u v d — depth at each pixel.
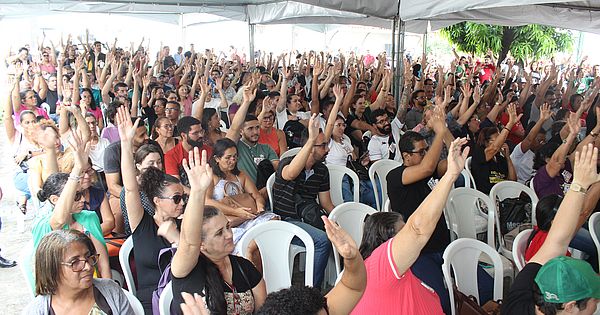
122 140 3.31
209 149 5.16
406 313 2.52
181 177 4.92
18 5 13.56
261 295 2.72
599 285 2.14
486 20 10.80
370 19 11.69
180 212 3.28
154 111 7.68
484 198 4.80
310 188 4.55
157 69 12.15
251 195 4.53
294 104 7.59
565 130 6.14
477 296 3.57
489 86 9.55
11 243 5.61
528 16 9.29
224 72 11.20
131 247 3.43
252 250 3.85
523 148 6.28
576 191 2.49
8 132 6.47
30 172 4.99
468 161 5.92
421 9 6.16
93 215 3.42
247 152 5.25
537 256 2.52
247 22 13.23
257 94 7.27
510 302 2.45
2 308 4.25
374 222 3.01
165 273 2.85
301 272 4.74
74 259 2.41
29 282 3.12
